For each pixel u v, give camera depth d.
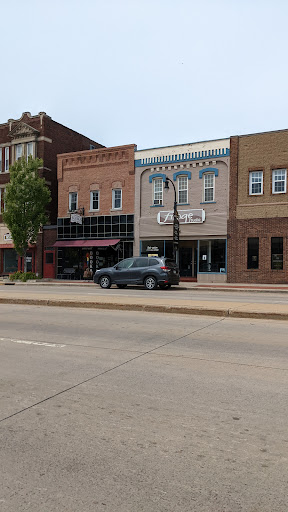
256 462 3.32
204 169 27.75
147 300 13.28
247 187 26.42
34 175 31.80
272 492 2.92
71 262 32.56
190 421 4.13
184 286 23.84
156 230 29.28
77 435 3.84
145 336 8.21
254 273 26.11
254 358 6.48
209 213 27.52
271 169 25.80
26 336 8.31
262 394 4.88
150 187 29.64
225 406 4.52
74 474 3.17
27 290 20.97
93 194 31.95
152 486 3.00
